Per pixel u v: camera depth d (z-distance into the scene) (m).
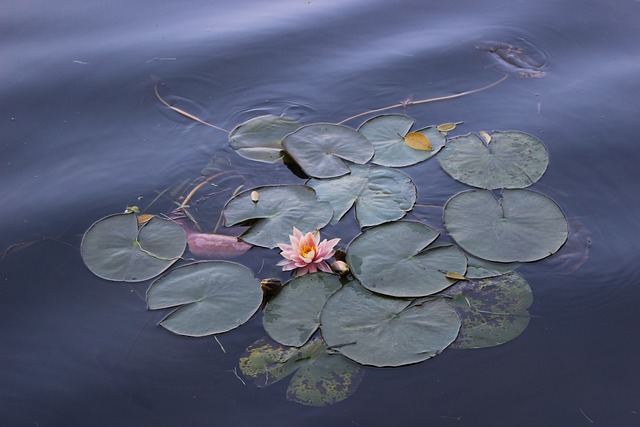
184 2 4.69
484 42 4.14
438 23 4.38
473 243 2.72
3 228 2.90
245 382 2.21
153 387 2.21
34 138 3.45
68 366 2.30
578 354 2.29
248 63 4.03
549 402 2.12
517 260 2.66
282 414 2.10
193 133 3.49
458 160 3.18
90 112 3.64
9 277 2.66
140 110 3.66
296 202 2.95
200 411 2.12
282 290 2.53
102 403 2.17
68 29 4.36
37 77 3.88
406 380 2.20
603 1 4.52
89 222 2.94
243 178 3.16
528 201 2.91
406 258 2.64
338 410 2.11
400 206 2.91
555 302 2.49
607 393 2.15
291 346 2.32
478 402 2.12
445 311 2.44
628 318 2.42
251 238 2.78
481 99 3.66
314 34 4.29
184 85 3.84
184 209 2.98
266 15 4.52
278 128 3.47
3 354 2.36
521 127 3.42
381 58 4.04
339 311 2.44
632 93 3.66
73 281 2.63
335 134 3.34
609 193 2.99
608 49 4.04
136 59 4.05
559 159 3.19
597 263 2.65
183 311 2.47
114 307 2.51
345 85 3.82
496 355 2.29
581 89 3.71
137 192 3.10
